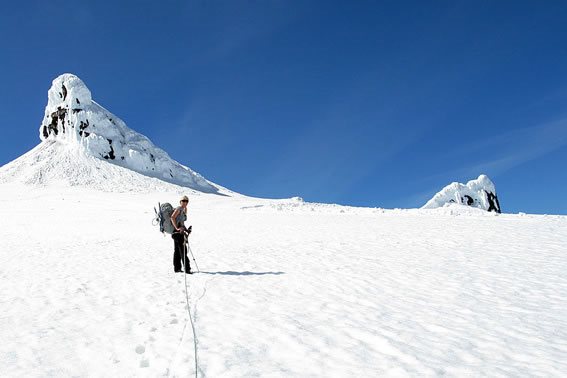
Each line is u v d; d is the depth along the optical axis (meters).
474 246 13.34
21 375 4.78
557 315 6.30
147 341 5.71
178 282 9.82
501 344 5.19
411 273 9.73
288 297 7.98
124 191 87.06
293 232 20.81
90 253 16.33
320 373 4.50
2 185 90.38
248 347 5.34
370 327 6.00
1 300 8.70
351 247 14.49
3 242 22.20
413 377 4.31
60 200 67.25
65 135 117.50
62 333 6.27
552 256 11.10
